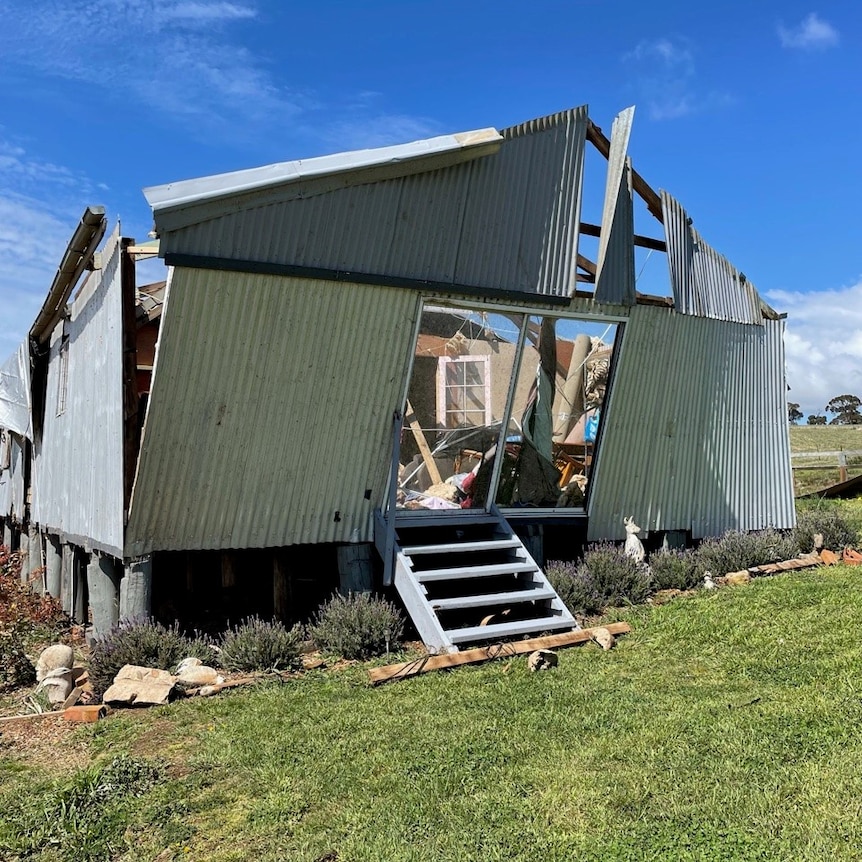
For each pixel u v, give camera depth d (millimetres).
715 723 5555
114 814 4602
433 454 9297
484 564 9289
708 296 11422
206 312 7469
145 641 7238
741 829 4113
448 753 5262
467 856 4012
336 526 8820
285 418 8219
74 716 6188
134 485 7637
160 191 7070
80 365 10250
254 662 7277
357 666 7395
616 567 9656
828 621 8008
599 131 9945
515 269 9258
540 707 6082
